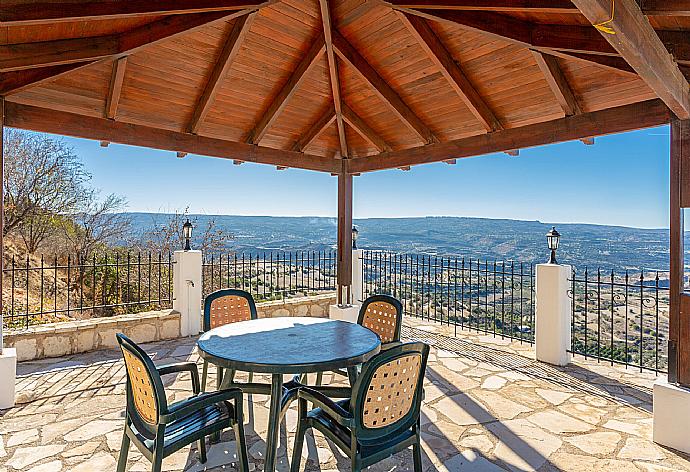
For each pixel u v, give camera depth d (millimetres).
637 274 4918
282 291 7836
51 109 4219
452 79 4266
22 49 3207
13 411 3713
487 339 6352
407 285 7957
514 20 3346
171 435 2330
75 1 2633
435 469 2891
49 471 2770
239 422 2578
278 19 4078
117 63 3818
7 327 6289
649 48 2246
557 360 5168
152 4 2850
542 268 5312
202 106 4809
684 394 3145
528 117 4723
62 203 11414
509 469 2896
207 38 4078
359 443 2291
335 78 4852
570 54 3377
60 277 10203
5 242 10414
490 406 3957
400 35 4180
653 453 3117
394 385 2354
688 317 3217
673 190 3369
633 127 3793
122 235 12703
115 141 4660
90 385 4344
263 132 5535
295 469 2594
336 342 3158
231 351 2910
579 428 3518
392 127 5957
